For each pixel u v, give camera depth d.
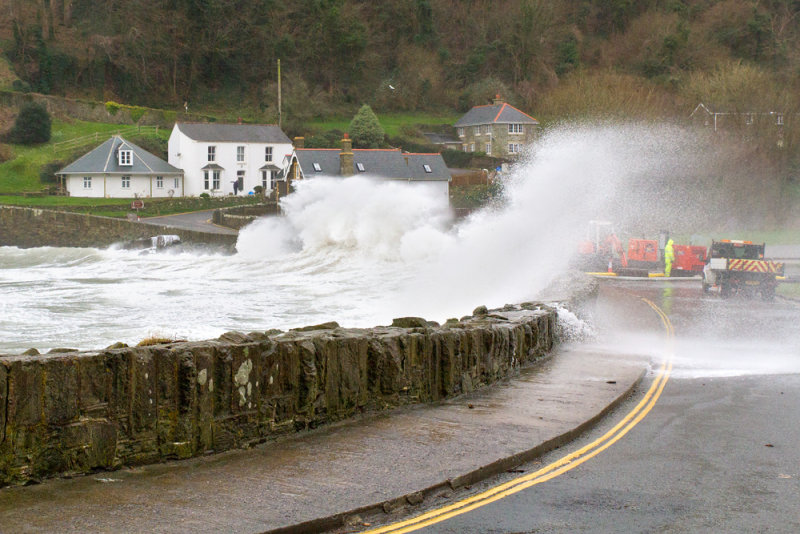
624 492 10.81
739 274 41.78
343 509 9.58
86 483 9.99
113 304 37.56
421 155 110.75
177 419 11.12
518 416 14.77
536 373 19.56
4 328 29.39
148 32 157.88
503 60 171.38
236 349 11.83
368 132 136.25
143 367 10.71
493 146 136.62
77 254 77.44
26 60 149.38
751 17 160.62
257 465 11.24
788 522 9.63
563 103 104.94
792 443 13.50
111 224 86.50
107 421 10.39
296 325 30.27
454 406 15.53
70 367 9.97
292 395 12.86
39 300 39.22
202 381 11.35
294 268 58.72
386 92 162.62
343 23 167.50
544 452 12.88
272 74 164.00
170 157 121.19
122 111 139.00
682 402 16.95
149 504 9.42
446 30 185.25
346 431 13.30
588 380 18.67
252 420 12.12
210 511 9.31
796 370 21.11
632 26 172.50
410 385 15.34
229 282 49.66
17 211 94.69
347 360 13.89
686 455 12.72
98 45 153.12
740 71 103.88
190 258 69.69
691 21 167.88
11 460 9.52
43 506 9.13
